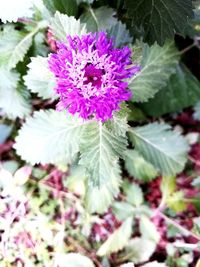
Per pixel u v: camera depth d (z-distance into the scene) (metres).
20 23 0.10
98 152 0.08
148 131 0.10
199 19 0.10
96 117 0.08
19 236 0.10
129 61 0.08
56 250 0.10
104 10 0.10
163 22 0.09
